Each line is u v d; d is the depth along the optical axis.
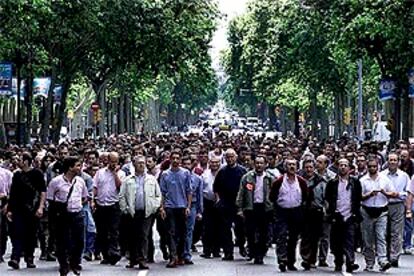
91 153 26.88
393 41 42.59
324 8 56.09
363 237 23.62
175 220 24.48
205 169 28.56
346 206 23.08
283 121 120.25
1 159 29.77
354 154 30.02
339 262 23.45
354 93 76.88
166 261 25.67
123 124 94.94
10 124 51.25
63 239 21.77
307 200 23.62
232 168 25.91
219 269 23.86
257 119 156.62
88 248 25.30
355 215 23.08
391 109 69.44
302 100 86.69
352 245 23.17
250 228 24.97
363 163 27.55
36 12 36.88
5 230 25.67
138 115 126.81
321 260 24.36
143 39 52.50
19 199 23.73
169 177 24.50
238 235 26.62
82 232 22.06
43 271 23.30
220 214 26.11
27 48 44.03
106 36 51.38
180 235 24.69
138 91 90.00
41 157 27.30
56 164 25.23
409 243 27.00
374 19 42.62
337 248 23.36
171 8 54.09
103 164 25.88
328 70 67.88
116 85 81.06
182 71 56.00
